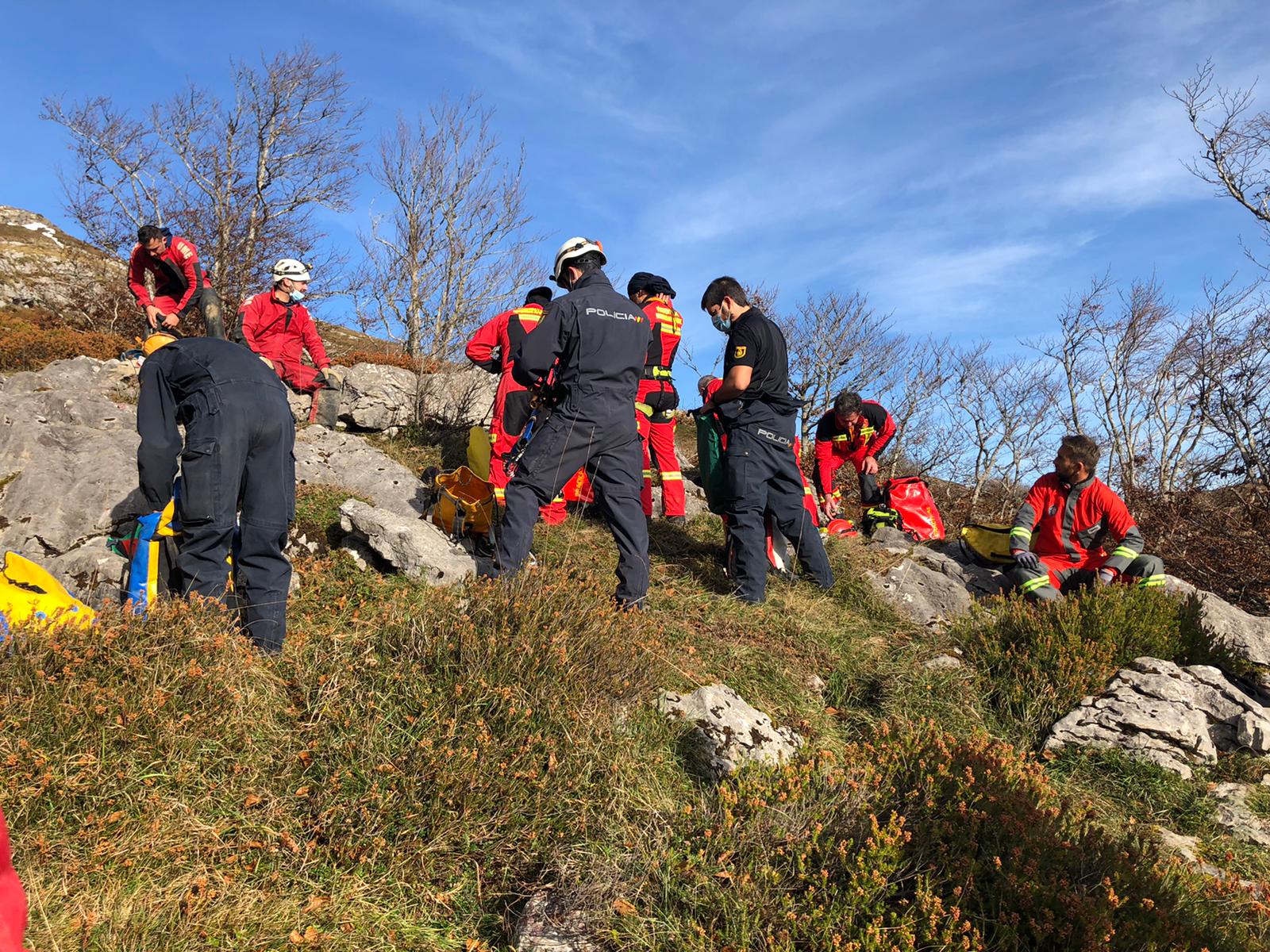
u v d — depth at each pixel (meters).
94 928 2.27
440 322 19.81
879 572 6.14
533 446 4.38
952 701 4.56
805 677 4.62
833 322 19.59
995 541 6.41
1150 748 4.23
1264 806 3.99
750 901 2.53
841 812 2.89
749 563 5.36
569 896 2.71
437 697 3.25
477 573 4.64
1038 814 2.97
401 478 5.96
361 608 4.16
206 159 20.42
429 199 19.73
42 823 2.54
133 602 3.31
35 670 2.83
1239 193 15.63
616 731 3.45
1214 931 2.71
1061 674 4.62
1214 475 10.98
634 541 4.50
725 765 3.45
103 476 4.55
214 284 17.70
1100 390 20.97
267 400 3.63
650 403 6.49
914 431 21.62
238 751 2.98
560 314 4.36
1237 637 5.50
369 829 2.79
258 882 2.60
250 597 3.64
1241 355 13.09
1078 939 2.43
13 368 9.78
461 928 2.66
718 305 5.74
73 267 25.59
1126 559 5.63
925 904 2.44
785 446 5.56
